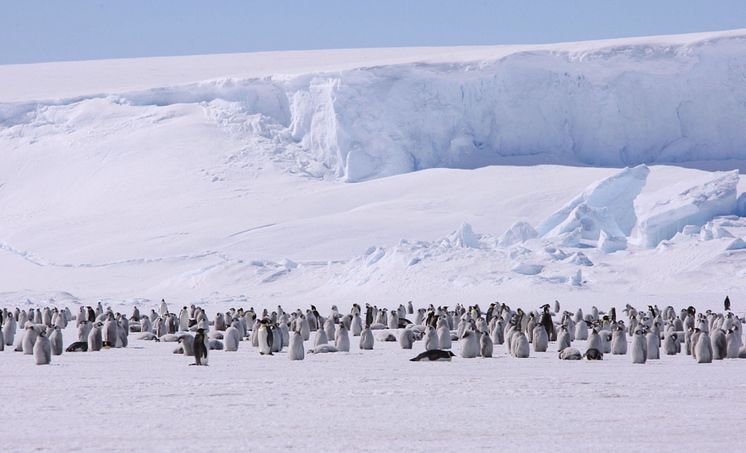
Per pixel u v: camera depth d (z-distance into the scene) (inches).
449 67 7509.8
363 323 3073.3
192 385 1375.5
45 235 6668.3
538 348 2074.3
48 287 5477.4
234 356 1947.6
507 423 997.8
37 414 1072.2
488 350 1904.5
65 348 2209.6
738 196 5211.6
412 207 6373.0
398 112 7436.0
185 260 5757.9
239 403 1172.5
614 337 2018.9
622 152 7426.2
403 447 842.2
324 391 1301.7
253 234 6072.8
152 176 7421.3
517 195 6412.4
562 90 7475.4
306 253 5644.7
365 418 1035.9
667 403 1170.6
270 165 7450.8
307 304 4037.9
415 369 1635.1
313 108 7667.3
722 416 1050.7
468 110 7539.4
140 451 819.4
